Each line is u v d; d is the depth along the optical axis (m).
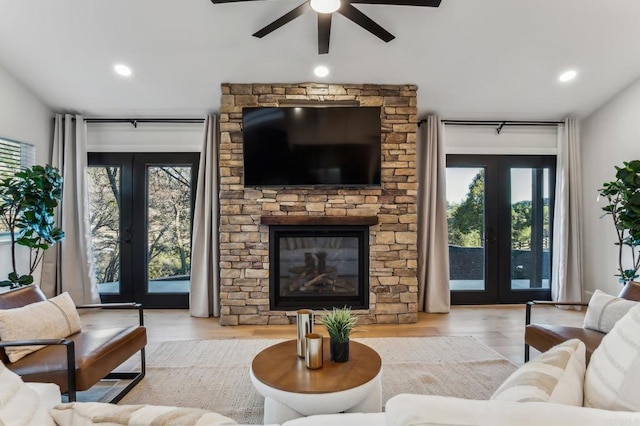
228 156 3.91
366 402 1.84
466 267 4.79
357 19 2.54
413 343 3.34
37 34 3.20
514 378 1.02
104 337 2.34
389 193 3.96
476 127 4.70
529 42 3.33
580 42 3.33
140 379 2.64
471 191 4.77
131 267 4.55
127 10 2.97
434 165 4.42
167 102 4.19
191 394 2.44
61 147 4.30
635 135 3.94
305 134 3.82
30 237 3.58
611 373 1.00
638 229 3.46
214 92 4.03
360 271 4.00
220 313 4.15
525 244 4.79
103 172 4.57
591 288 4.57
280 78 3.84
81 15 3.01
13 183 3.37
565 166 4.56
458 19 3.08
